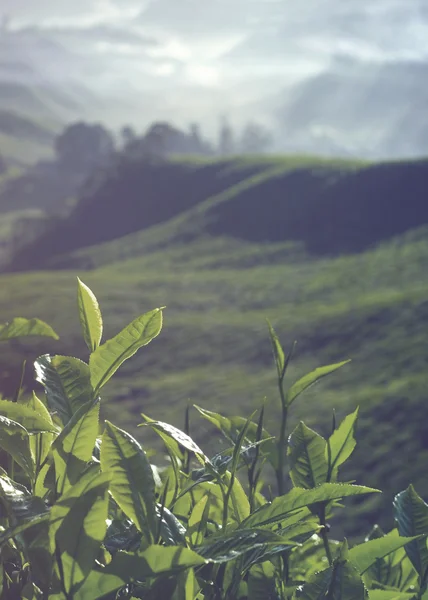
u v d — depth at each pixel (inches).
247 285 4475.9
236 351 3139.8
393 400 2309.3
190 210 6176.2
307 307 3887.8
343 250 4985.2
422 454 1983.3
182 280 4662.9
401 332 3019.2
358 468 1974.7
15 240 6717.5
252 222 5620.1
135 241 5954.7
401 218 5187.0
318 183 5733.3
